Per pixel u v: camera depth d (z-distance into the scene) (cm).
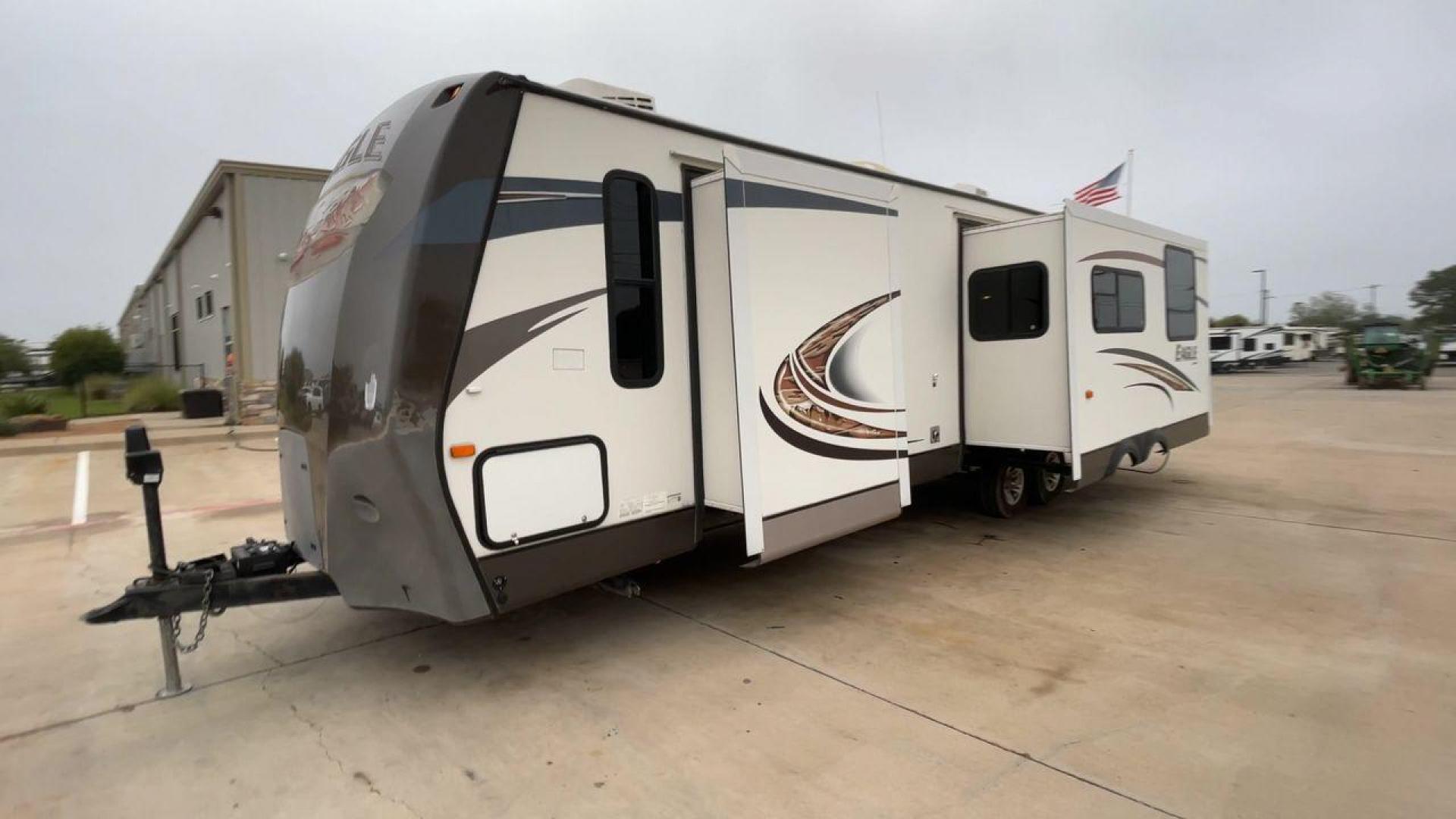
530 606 477
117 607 330
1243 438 1209
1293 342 4041
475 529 325
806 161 499
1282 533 639
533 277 344
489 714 342
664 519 405
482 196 325
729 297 400
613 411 378
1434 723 324
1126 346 665
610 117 379
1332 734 315
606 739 320
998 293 624
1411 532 636
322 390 335
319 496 347
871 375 480
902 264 581
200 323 2006
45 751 312
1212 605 468
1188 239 783
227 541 636
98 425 1497
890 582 520
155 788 286
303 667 392
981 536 640
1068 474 640
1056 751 305
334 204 364
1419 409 1600
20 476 931
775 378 413
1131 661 390
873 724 329
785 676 377
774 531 413
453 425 317
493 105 332
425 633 436
